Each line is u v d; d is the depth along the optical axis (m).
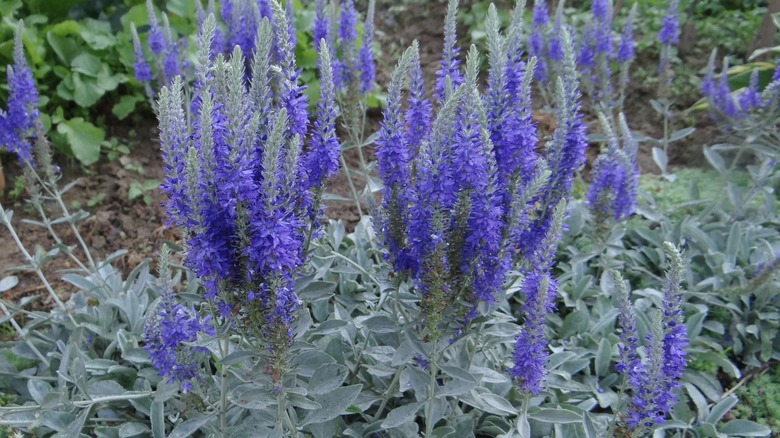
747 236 4.53
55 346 3.97
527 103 2.70
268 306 2.38
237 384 3.29
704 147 5.16
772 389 3.91
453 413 3.33
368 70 4.43
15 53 3.66
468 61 2.47
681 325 2.69
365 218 4.47
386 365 3.12
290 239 2.30
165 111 2.27
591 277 4.33
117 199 5.62
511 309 4.25
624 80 5.61
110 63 6.39
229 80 2.40
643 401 2.73
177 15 6.62
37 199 3.91
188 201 2.28
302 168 2.56
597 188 4.08
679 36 7.30
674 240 4.64
